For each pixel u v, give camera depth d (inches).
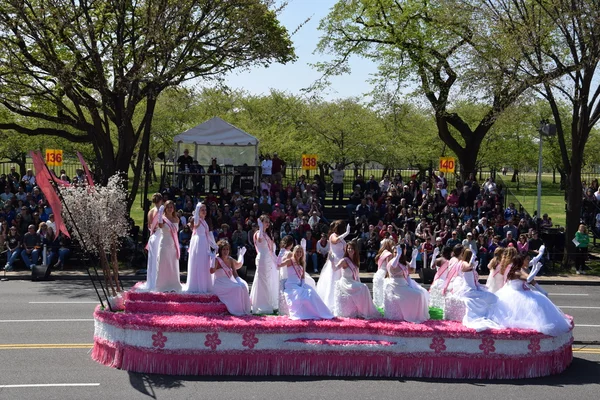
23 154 1904.5
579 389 456.1
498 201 1115.9
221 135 1218.0
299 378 471.2
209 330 474.3
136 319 481.1
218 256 529.0
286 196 1147.9
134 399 421.1
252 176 1168.2
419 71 1224.2
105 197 551.2
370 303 522.9
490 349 477.7
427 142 1937.7
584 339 591.2
